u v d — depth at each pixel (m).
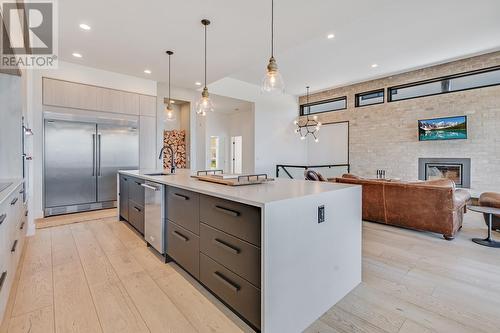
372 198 3.84
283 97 8.40
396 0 3.32
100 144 4.59
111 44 3.57
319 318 1.60
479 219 4.05
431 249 2.78
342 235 1.83
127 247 2.77
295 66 5.90
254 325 1.39
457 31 4.20
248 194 1.54
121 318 1.58
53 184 4.14
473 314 1.62
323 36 4.36
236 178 2.34
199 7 2.70
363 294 1.87
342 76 6.69
